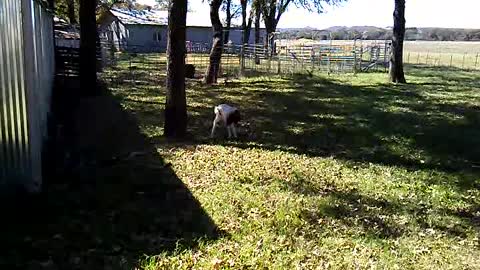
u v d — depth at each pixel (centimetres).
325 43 4303
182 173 782
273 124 1234
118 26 4962
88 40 1641
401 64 2406
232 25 4994
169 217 591
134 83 2052
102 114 1312
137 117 1268
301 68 2952
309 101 1661
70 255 479
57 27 3178
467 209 668
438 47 5872
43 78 1053
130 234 536
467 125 1298
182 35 993
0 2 597
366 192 725
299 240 539
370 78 2581
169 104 1022
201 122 1224
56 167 793
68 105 1459
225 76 2459
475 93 2016
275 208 635
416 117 1401
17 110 626
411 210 655
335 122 1285
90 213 592
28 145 638
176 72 1011
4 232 523
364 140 1083
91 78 1659
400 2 2353
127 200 647
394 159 930
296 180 770
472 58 4334
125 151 917
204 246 512
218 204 641
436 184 781
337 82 2338
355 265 482
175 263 471
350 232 569
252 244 521
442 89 2148
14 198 624
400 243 543
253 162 866
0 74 609
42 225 548
